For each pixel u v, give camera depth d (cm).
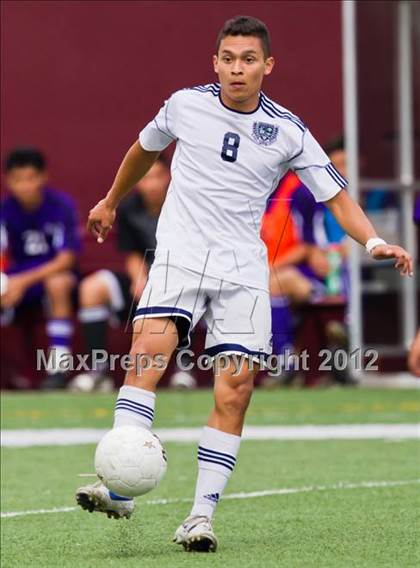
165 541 2402
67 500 2964
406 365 5969
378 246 2212
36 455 3756
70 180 5597
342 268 5528
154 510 2792
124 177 2398
